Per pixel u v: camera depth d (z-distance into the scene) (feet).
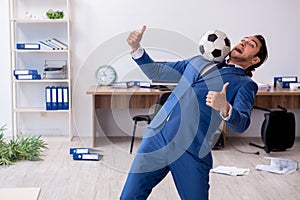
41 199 12.46
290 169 15.60
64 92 19.69
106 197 12.69
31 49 19.47
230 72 8.48
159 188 13.52
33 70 19.61
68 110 19.74
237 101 8.17
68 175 14.73
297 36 20.53
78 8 20.17
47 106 19.67
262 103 19.45
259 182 14.23
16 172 15.03
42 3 20.11
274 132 17.98
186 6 20.26
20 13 20.12
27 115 20.70
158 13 20.30
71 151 17.33
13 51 19.52
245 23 20.42
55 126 20.80
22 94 20.58
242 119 7.68
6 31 20.26
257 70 20.68
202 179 8.29
